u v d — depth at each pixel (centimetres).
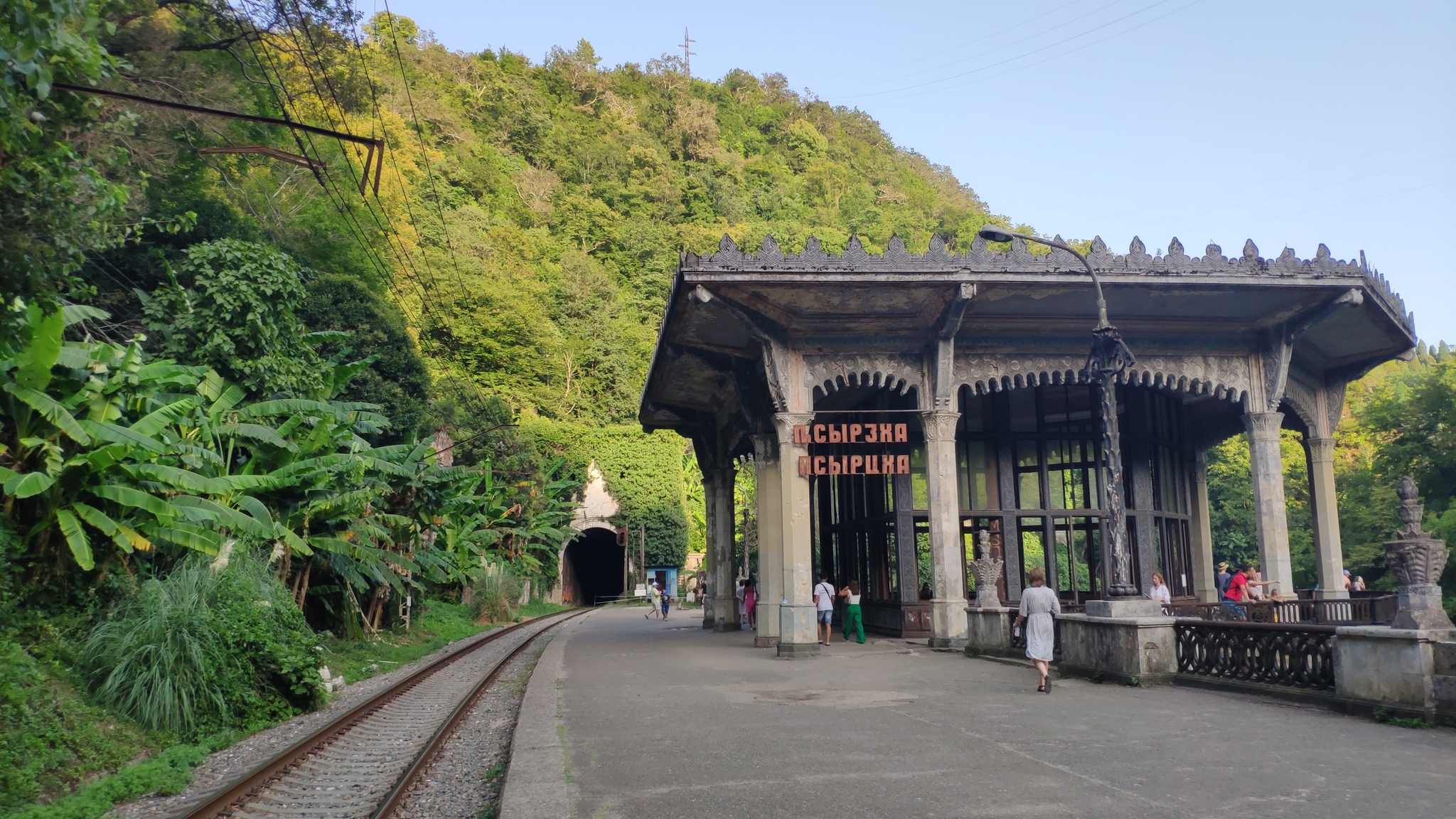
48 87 706
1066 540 2170
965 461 2147
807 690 1218
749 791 639
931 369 1881
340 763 880
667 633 2714
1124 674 1204
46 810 694
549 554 5484
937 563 1833
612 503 5862
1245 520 4547
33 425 1152
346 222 3441
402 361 2720
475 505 3378
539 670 1527
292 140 2964
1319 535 2284
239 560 1329
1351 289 1795
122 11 1742
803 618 1762
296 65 2527
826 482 2659
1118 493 1356
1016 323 1897
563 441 5816
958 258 1683
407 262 4706
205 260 1689
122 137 1620
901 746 798
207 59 2220
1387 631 893
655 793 638
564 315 7194
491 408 4403
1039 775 671
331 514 1722
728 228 8844
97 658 1031
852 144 12519
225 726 1058
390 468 1848
